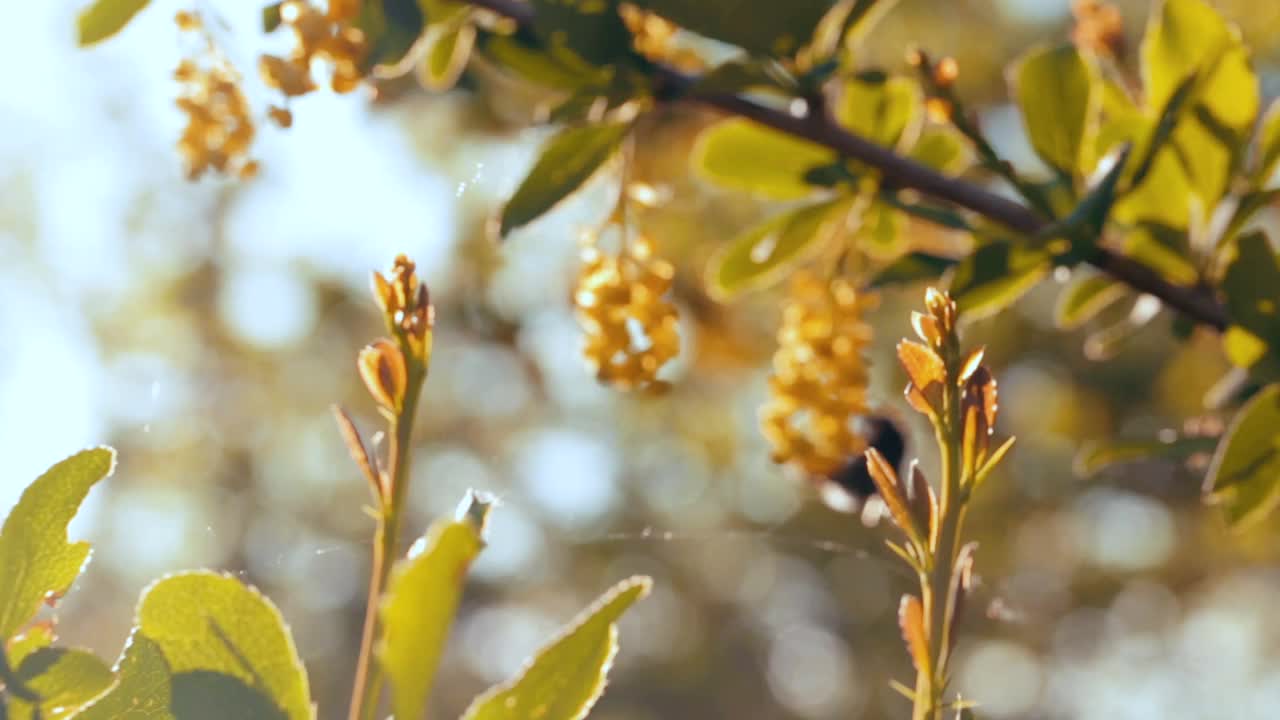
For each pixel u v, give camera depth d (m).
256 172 0.89
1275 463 0.91
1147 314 0.97
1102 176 0.91
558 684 0.57
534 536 2.67
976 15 2.24
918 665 0.59
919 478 0.60
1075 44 0.94
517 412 2.55
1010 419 2.28
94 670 0.60
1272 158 0.93
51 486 0.65
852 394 0.93
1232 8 1.71
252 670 0.62
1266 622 2.74
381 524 0.53
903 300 2.10
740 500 2.83
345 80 0.89
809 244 0.96
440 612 0.43
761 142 0.96
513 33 0.95
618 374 0.90
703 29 0.92
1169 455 0.94
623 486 2.79
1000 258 0.91
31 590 0.64
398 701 0.42
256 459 2.61
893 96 0.97
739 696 3.18
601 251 0.92
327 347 2.61
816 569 3.07
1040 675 2.72
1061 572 2.54
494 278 1.99
